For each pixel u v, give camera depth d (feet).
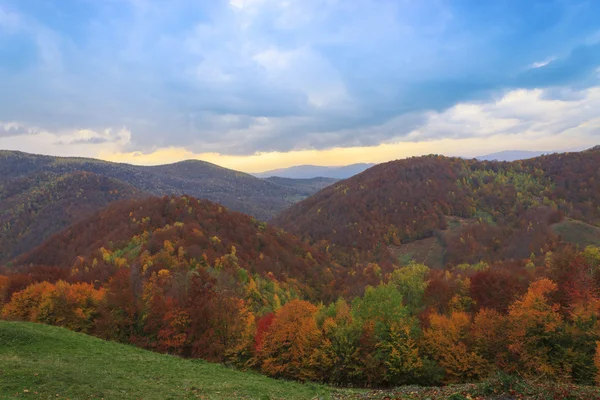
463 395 60.59
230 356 183.21
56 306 208.33
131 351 141.90
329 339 179.52
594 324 146.20
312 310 200.13
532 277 243.19
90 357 118.42
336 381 172.24
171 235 408.67
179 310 194.49
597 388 65.67
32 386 76.95
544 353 147.54
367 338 172.86
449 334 168.25
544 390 58.65
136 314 213.05
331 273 497.05
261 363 180.34
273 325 182.19
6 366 87.61
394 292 187.52
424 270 353.31
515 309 164.25
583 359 140.15
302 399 88.53
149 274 268.62
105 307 213.25
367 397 74.84
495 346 159.53
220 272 304.50
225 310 196.95
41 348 120.47
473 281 227.61
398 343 166.71
